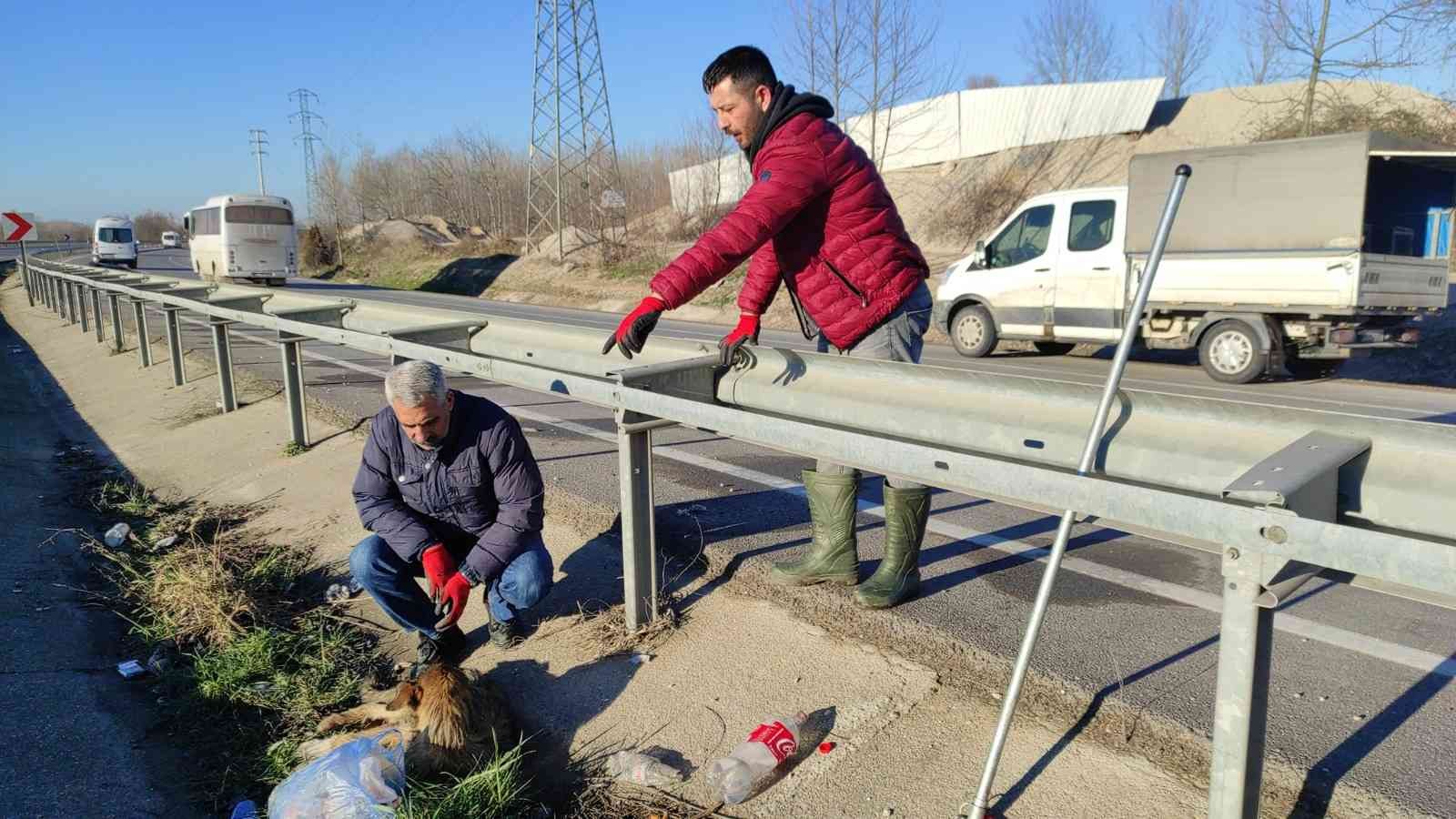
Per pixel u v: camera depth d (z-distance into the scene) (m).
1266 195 9.57
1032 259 11.67
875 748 2.76
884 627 3.35
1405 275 9.73
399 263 42.03
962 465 2.18
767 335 16.41
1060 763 2.57
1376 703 2.77
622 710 3.18
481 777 2.78
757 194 3.01
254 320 6.86
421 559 3.57
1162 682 2.89
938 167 34.31
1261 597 1.70
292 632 4.14
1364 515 1.95
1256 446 2.14
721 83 3.09
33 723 3.47
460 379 10.18
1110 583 3.78
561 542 4.55
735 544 4.25
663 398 3.06
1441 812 2.24
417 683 3.07
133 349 14.34
